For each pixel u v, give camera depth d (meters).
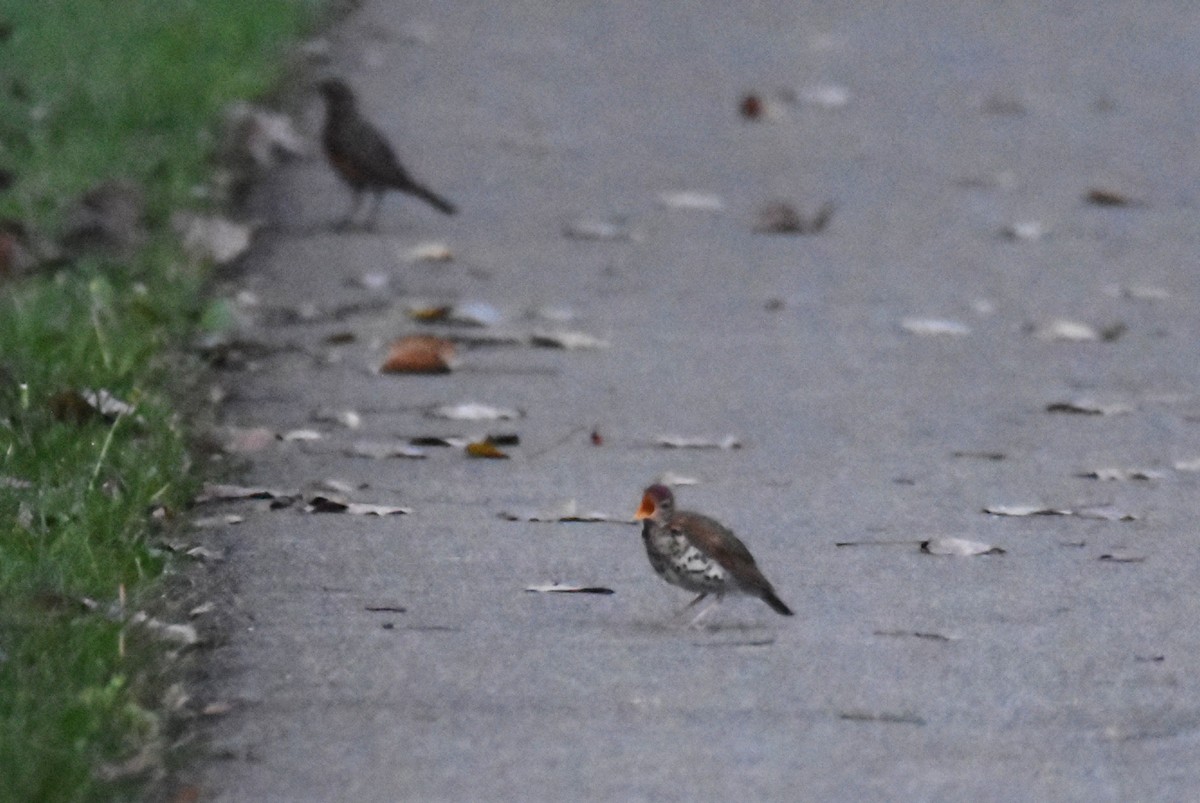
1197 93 26.50
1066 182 21.70
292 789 8.00
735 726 8.74
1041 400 14.45
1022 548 11.31
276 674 9.19
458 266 17.89
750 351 15.54
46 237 16.55
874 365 15.25
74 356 13.30
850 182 21.50
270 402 13.85
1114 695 9.20
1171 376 15.15
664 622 10.03
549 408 13.97
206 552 10.70
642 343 15.70
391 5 30.47
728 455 13.03
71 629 9.09
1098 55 28.88
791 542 11.37
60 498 10.83
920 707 9.01
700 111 24.61
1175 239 19.53
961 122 24.56
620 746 8.49
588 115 24.16
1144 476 12.71
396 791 8.00
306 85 24.36
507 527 11.47
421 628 9.84
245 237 17.67
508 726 8.68
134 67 22.59
